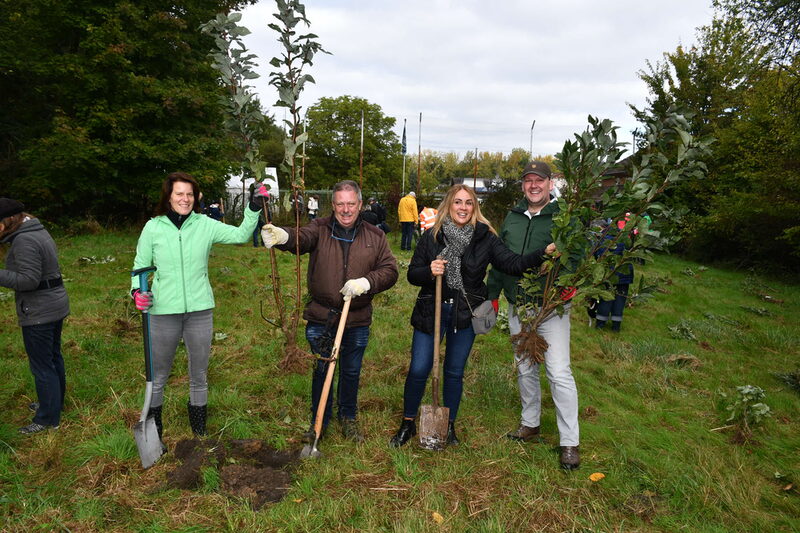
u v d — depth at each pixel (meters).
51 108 15.14
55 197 14.98
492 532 2.46
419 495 2.77
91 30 13.87
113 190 14.86
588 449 3.40
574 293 2.94
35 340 3.15
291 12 2.71
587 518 2.66
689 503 2.82
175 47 15.73
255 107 2.94
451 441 3.34
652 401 4.38
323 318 3.12
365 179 46.50
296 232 2.99
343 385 3.32
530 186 3.24
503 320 6.24
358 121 48.44
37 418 3.27
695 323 7.25
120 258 10.03
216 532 2.42
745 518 2.74
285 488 2.77
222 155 17.28
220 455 2.96
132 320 5.59
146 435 2.89
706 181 15.75
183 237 2.90
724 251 15.70
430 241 3.19
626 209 2.79
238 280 8.39
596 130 2.73
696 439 3.68
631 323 7.23
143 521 2.46
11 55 13.37
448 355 3.29
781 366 5.61
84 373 4.19
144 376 4.22
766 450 3.55
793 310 9.20
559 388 3.13
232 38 2.83
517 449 3.29
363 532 2.46
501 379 4.43
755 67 11.14
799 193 12.04
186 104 15.71
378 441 3.30
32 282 3.03
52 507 2.53
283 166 2.93
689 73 17.92
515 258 3.08
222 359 4.77
